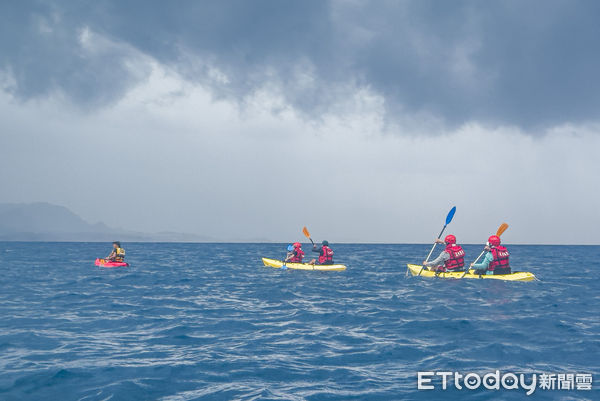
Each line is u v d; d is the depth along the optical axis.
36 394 4.80
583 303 11.05
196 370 5.63
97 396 4.73
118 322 8.93
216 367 5.77
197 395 4.75
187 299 12.27
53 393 4.82
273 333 7.89
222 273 20.91
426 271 16.92
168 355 6.37
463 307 10.37
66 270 22.17
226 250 66.06
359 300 11.87
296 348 6.79
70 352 6.52
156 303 11.52
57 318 9.32
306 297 12.58
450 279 15.62
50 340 7.30
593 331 7.77
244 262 31.47
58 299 12.14
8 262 29.11
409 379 5.27
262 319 9.27
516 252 66.56
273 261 23.73
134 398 4.68
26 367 5.73
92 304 11.28
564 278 18.14
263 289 14.49
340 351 6.59
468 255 47.81
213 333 7.92
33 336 7.58
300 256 23.38
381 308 10.44
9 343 7.06
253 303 11.55
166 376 5.40
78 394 4.80
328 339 7.38
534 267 26.45
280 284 15.98
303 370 5.65
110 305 11.12
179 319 9.26
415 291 13.25
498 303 10.92
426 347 6.77
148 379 5.28
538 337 7.33
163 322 8.94
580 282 16.27
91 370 5.62
